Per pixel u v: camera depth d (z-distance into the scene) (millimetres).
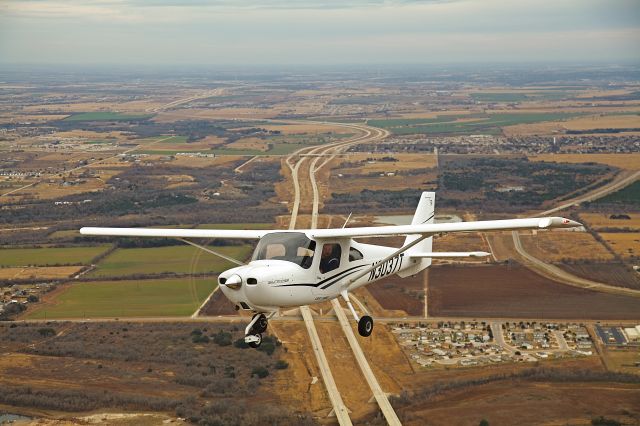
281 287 24609
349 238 26922
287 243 25609
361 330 27359
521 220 24141
